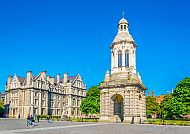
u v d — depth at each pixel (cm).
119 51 6719
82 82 14250
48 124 5331
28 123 5141
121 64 6612
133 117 5906
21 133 3000
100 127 4231
